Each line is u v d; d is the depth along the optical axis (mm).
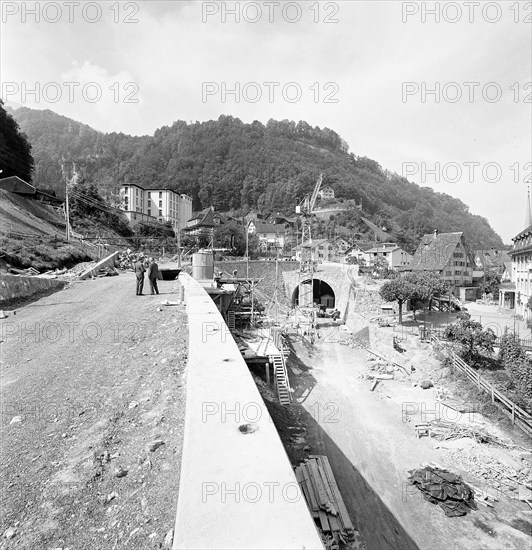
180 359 7055
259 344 20984
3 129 52219
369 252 72438
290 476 2328
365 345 30125
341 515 9617
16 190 45750
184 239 62594
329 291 51812
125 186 77375
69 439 4332
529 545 9516
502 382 18141
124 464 3834
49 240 30125
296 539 1841
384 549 9180
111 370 6703
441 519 10312
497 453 13609
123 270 32906
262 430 2945
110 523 3000
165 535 2832
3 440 4312
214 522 1936
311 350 28812
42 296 16156
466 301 53750
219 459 2504
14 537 2842
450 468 12836
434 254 57406
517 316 36031
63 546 2758
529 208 47406
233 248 65688
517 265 37656
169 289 18875
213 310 9727
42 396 5582
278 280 51375
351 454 13656
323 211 111938
